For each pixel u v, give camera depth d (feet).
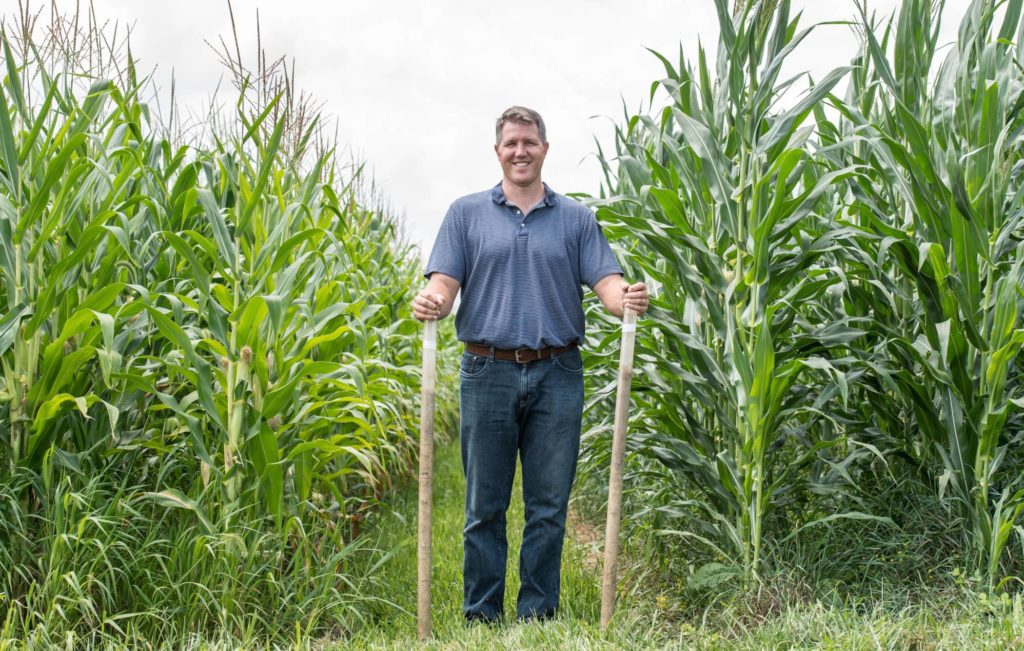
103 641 7.96
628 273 12.11
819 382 10.96
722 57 9.85
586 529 14.98
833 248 9.25
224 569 8.73
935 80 10.03
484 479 9.45
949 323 9.03
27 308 8.23
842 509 10.24
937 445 9.61
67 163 9.18
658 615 9.39
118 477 9.51
